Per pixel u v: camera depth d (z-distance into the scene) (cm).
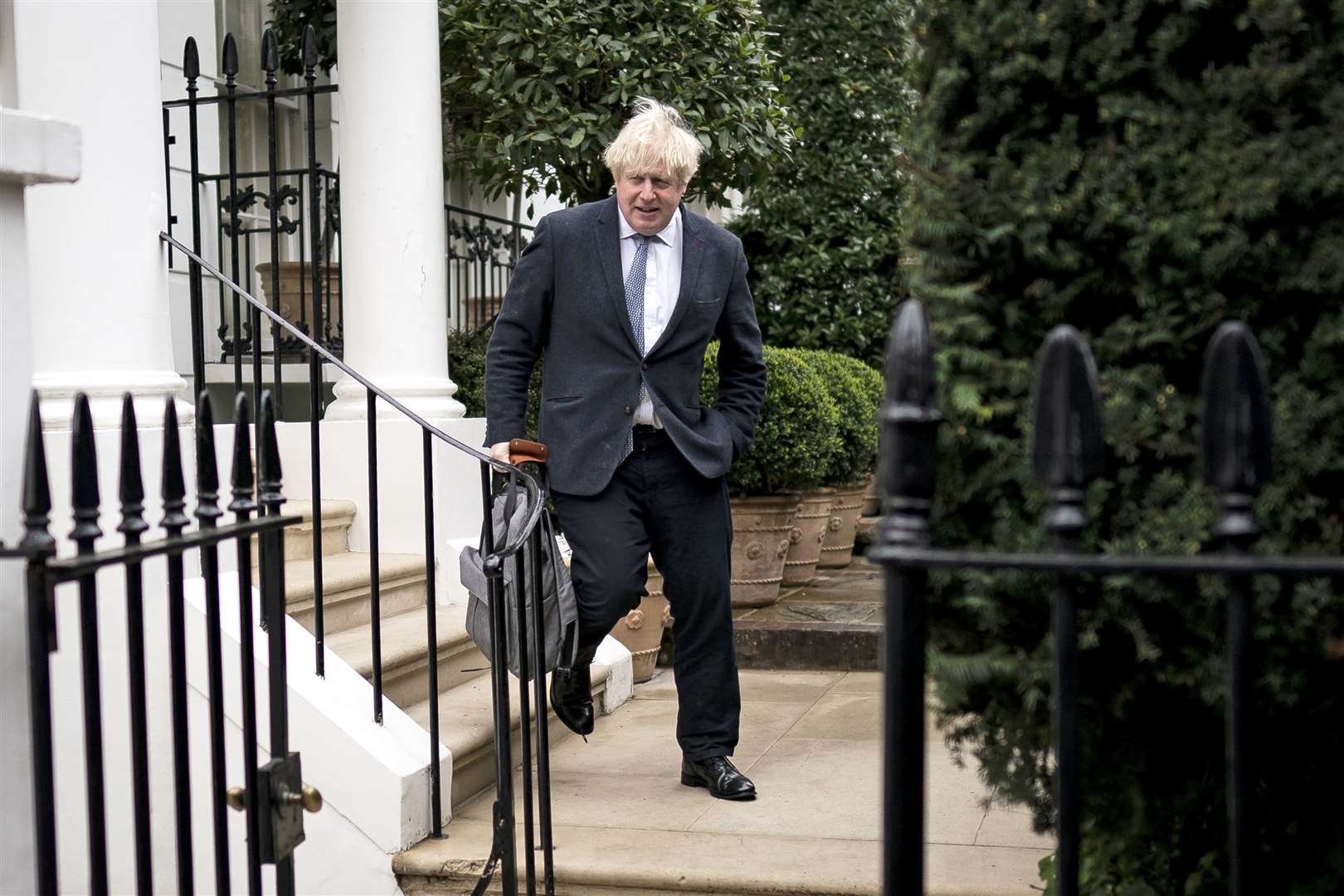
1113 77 173
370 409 327
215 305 605
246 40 658
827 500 648
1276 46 164
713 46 553
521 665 285
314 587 361
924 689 131
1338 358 168
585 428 348
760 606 590
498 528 332
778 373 556
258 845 220
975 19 180
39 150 192
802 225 853
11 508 194
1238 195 165
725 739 362
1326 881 181
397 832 313
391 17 459
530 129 529
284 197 557
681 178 346
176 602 200
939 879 281
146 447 328
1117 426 173
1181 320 173
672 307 354
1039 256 178
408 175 462
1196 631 175
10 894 188
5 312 193
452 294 805
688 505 355
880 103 848
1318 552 167
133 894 315
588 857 306
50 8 326
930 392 133
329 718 317
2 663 188
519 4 527
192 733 330
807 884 286
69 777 307
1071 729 129
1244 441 126
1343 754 178
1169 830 195
